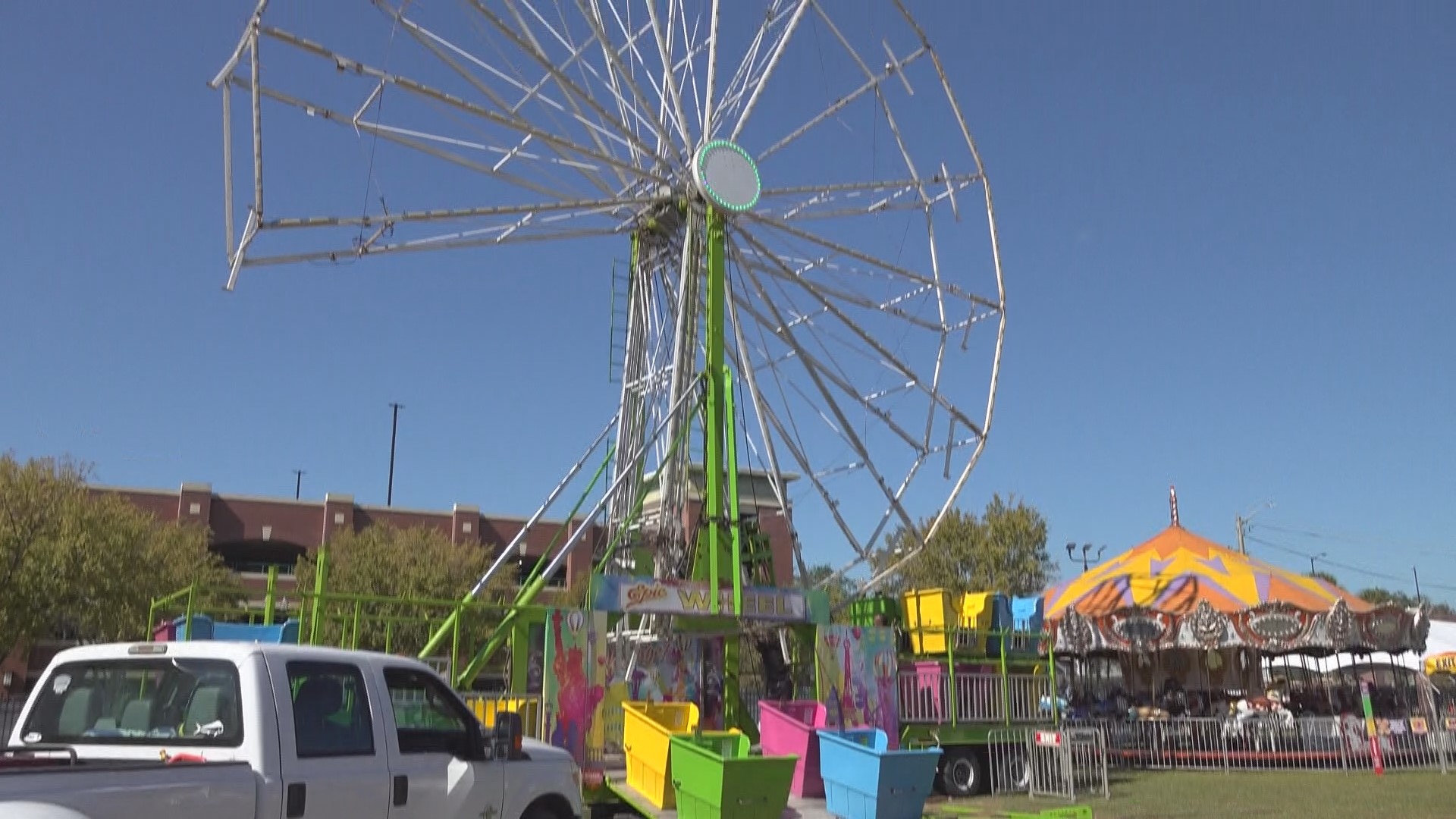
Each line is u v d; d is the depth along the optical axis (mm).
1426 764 23094
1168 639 24281
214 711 6422
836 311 20797
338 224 14875
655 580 16266
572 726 14180
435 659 16047
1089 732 20031
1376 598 84938
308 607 16172
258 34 13672
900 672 18547
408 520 52844
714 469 18328
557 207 18141
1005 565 42406
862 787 13305
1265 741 23391
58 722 6719
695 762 11945
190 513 47844
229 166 14336
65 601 28703
